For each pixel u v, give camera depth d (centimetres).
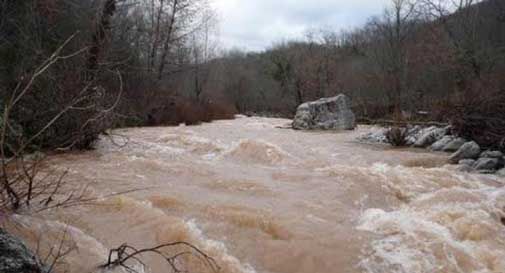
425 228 554
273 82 4444
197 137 1314
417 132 1429
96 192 641
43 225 469
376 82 3016
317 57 3997
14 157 455
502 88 1178
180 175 803
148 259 446
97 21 1250
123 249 405
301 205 632
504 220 623
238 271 446
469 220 582
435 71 2433
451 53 2172
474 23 2169
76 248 428
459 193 700
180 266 443
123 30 1720
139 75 1917
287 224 544
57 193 600
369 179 777
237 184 732
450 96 1566
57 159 877
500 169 912
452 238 539
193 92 3278
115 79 1395
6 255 330
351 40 4547
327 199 668
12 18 1057
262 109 4247
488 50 2005
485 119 1117
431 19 2581
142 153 1027
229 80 4488
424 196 709
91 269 400
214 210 581
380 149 1266
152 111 2005
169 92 2325
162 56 2456
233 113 3234
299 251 482
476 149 1024
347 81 3541
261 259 471
